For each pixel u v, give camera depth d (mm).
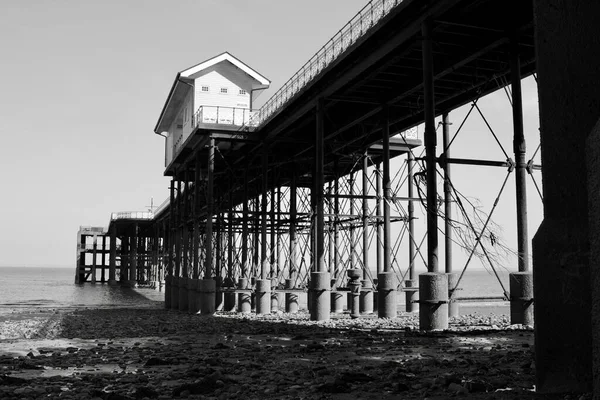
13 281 164250
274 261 36562
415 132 34281
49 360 12930
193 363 12133
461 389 7320
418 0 18844
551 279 5996
